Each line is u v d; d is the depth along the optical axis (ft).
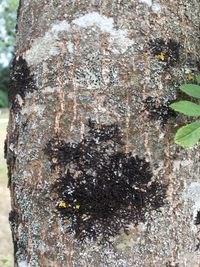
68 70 1.09
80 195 1.05
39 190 1.09
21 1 1.25
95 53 1.08
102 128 1.06
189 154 1.10
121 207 1.04
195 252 1.11
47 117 1.09
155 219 1.06
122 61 1.08
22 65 1.17
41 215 1.08
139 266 1.05
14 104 1.19
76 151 1.06
